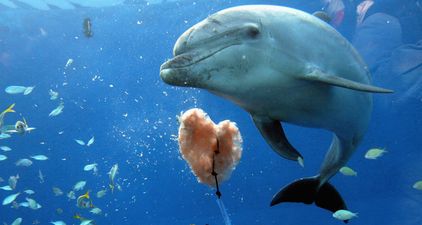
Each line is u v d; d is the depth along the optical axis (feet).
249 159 52.70
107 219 58.80
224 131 11.99
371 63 44.01
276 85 11.34
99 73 53.47
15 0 51.85
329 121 13.67
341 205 17.63
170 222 58.23
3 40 52.13
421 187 21.71
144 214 58.85
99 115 54.80
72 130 55.26
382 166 48.37
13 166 55.93
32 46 52.60
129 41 51.96
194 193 57.47
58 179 57.00
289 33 11.64
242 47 10.85
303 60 11.56
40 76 53.26
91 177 57.47
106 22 51.67
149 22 51.47
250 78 11.03
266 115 12.39
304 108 12.32
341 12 43.98
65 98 54.08
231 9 11.49
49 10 51.90
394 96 44.04
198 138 12.00
